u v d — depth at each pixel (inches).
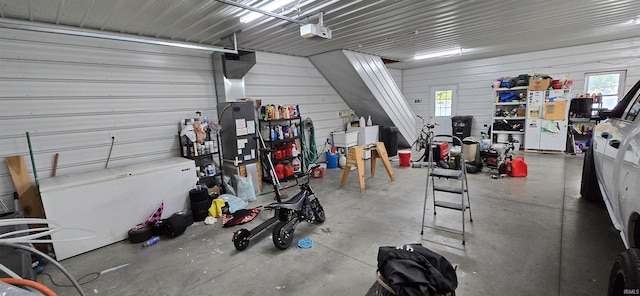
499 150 211.3
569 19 156.6
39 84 120.3
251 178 170.9
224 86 175.5
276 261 99.7
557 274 84.6
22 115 117.4
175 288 87.4
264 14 115.3
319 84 249.0
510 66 283.3
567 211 129.2
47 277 95.9
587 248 97.9
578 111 235.1
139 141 150.5
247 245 111.0
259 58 201.3
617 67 233.0
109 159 141.0
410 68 354.6
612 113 103.8
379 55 244.8
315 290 82.8
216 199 147.6
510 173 189.9
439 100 338.3
